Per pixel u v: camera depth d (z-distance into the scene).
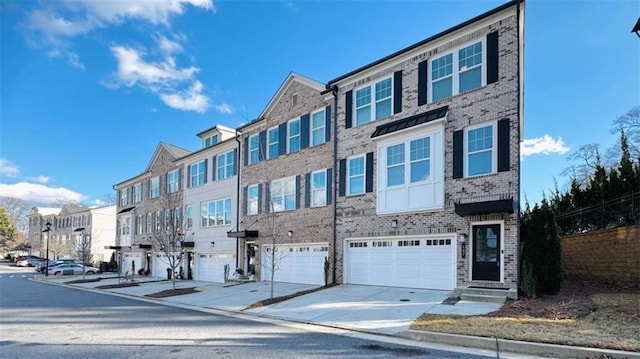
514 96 12.40
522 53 13.88
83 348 7.45
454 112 13.83
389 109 16.06
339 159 17.62
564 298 10.84
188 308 13.59
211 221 25.81
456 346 7.27
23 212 80.62
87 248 41.12
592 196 16.36
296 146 20.12
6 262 63.28
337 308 11.50
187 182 28.73
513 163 12.20
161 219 30.39
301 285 18.03
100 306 14.29
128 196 37.91
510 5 12.45
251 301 14.19
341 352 6.86
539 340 6.79
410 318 9.53
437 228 13.75
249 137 23.36
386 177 15.52
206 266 25.92
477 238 12.94
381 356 6.56
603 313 8.75
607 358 5.96
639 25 11.01
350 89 17.59
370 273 15.90
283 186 20.50
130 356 6.78
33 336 8.68
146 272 32.91
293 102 20.58
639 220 12.94
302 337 8.23
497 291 11.49
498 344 6.94
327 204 17.91
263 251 21.19
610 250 13.18
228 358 6.54
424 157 14.38
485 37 13.31
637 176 15.02
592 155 31.36
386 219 15.37
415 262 14.48
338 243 17.14
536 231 11.67
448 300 11.69
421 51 15.06
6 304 15.08
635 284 12.09
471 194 13.02
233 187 24.16
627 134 27.58
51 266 39.78
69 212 61.09
